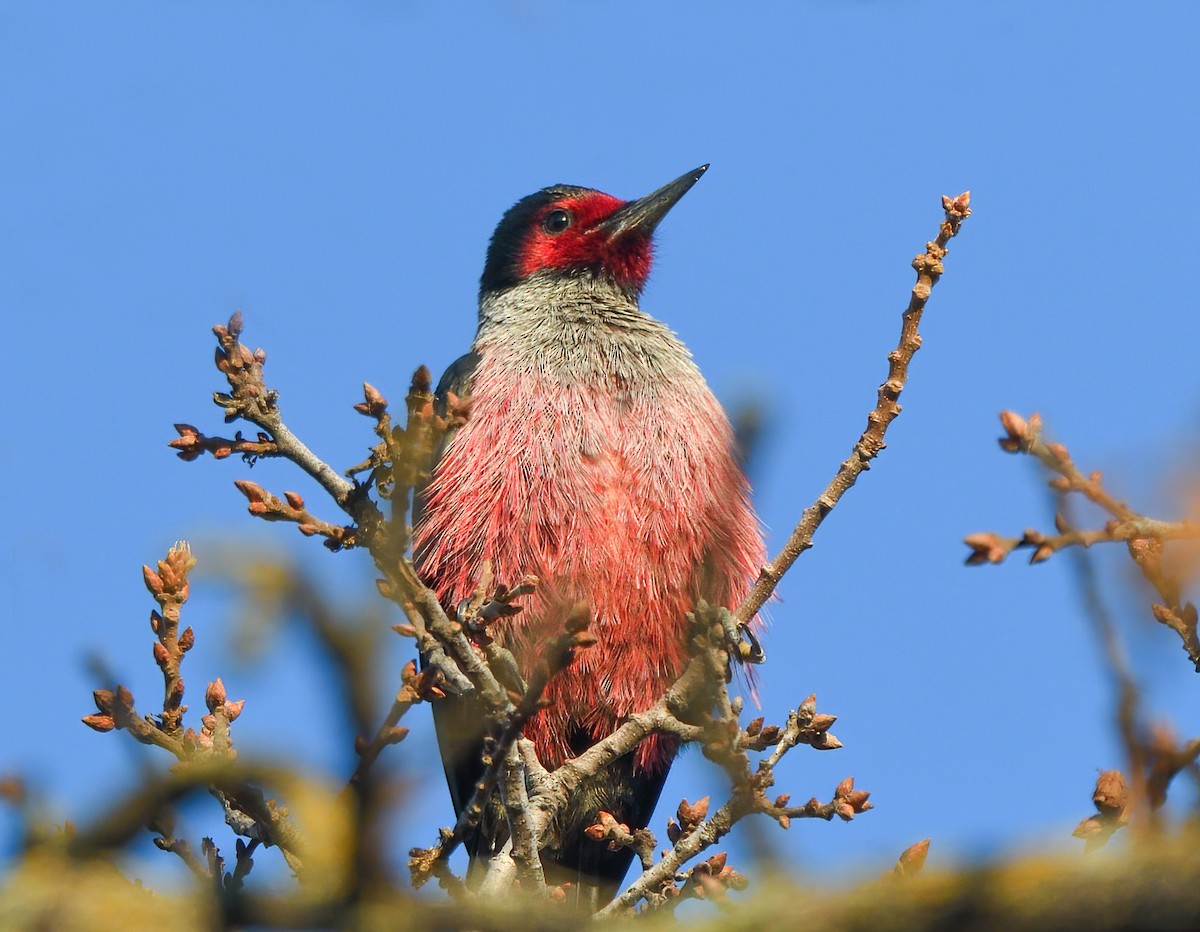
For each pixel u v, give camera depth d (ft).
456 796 41.50
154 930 12.24
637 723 33.12
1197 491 20.07
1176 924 10.42
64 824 13.38
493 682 27.50
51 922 12.09
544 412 40.52
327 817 13.34
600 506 39.81
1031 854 11.17
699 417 41.60
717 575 40.42
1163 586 20.44
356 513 26.84
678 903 29.45
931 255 32.68
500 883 29.30
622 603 39.47
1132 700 15.55
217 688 29.78
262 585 14.70
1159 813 13.64
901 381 32.94
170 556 30.42
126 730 29.07
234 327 27.84
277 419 27.68
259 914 12.70
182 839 27.35
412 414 25.04
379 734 14.43
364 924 12.89
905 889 11.41
